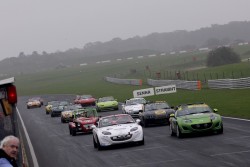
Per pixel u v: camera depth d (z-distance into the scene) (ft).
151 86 607.78
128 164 136.46
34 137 259.60
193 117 184.44
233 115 257.34
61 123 349.82
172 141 178.29
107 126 180.86
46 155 179.42
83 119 252.42
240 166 113.39
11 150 54.08
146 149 163.73
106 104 408.46
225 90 420.77
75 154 173.37
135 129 176.55
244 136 169.99
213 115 185.47
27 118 432.66
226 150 141.59
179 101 398.62
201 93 432.25
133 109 316.81
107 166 137.39
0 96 71.67
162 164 129.80
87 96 506.89
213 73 615.16
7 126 73.05
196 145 159.74
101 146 174.81
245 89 396.57
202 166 119.24
